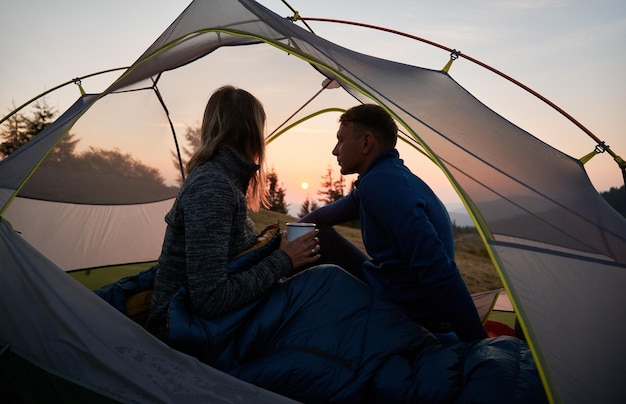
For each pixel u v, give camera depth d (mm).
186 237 1412
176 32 2244
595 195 2234
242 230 1621
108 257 3357
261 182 1961
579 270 1394
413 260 1508
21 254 1718
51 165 3004
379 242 1688
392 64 2559
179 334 1395
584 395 1074
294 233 1646
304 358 1381
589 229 1667
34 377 1586
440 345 1458
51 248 3090
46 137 2221
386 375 1335
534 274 1261
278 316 1482
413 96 1973
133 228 3543
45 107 15969
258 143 1744
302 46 2066
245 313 1465
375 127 1799
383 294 1698
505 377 1231
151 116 3258
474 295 3309
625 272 1536
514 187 1586
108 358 1458
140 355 1436
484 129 2082
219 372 1352
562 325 1186
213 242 1400
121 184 3404
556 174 2109
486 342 1424
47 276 1643
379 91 1727
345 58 2096
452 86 2645
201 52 2727
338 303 1507
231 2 2145
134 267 3475
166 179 3646
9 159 2365
